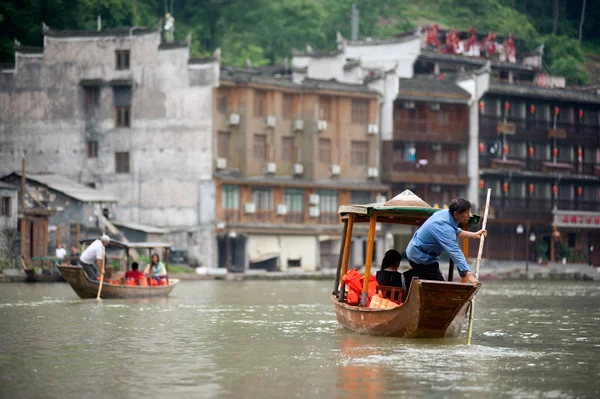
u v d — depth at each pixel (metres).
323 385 26.59
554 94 148.62
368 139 134.38
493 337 39.75
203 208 121.25
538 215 145.75
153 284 68.50
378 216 39.94
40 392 25.53
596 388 26.33
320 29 187.00
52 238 107.94
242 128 124.12
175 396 25.00
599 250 156.12
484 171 141.50
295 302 64.44
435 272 35.34
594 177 152.50
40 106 126.62
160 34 123.00
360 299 39.84
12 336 38.72
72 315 49.22
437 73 156.38
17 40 140.12
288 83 128.25
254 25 186.50
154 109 123.00
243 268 123.31
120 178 123.88
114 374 28.58
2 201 95.56
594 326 45.75
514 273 126.38
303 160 130.00
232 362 31.12
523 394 25.36
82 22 150.12
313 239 130.12
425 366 30.02
